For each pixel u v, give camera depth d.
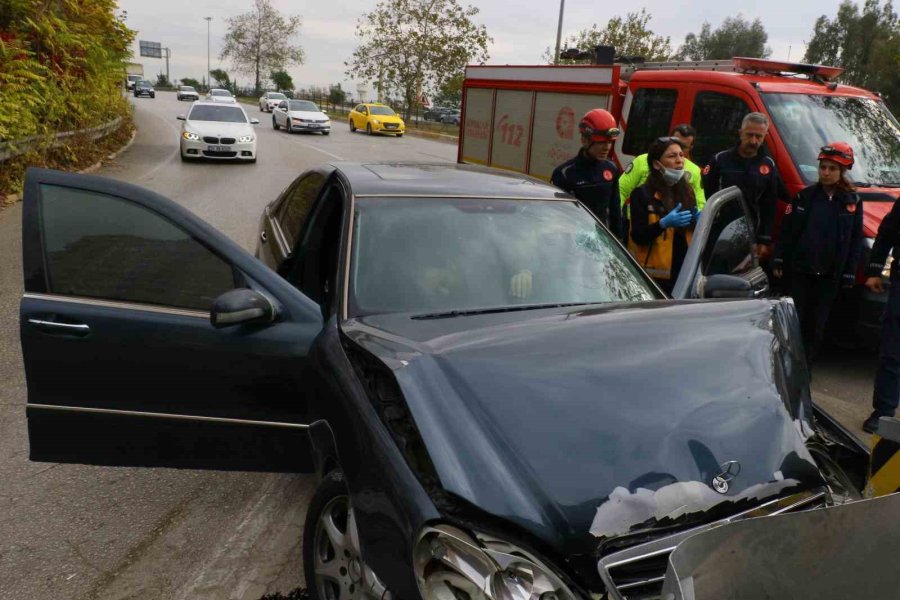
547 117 9.50
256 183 15.06
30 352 2.86
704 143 7.17
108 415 2.95
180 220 2.89
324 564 2.54
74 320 2.85
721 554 1.66
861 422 4.83
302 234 3.90
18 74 12.98
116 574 3.03
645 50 38.31
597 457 1.97
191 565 3.10
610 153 8.49
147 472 3.87
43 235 2.85
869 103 7.01
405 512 2.00
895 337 4.51
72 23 16.83
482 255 3.20
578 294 3.16
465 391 2.16
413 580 1.94
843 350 6.36
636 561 1.81
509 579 1.78
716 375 2.29
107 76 18.89
